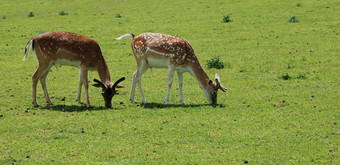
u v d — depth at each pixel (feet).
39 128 64.39
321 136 59.31
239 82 97.45
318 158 52.26
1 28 181.78
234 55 128.26
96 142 58.34
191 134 61.26
